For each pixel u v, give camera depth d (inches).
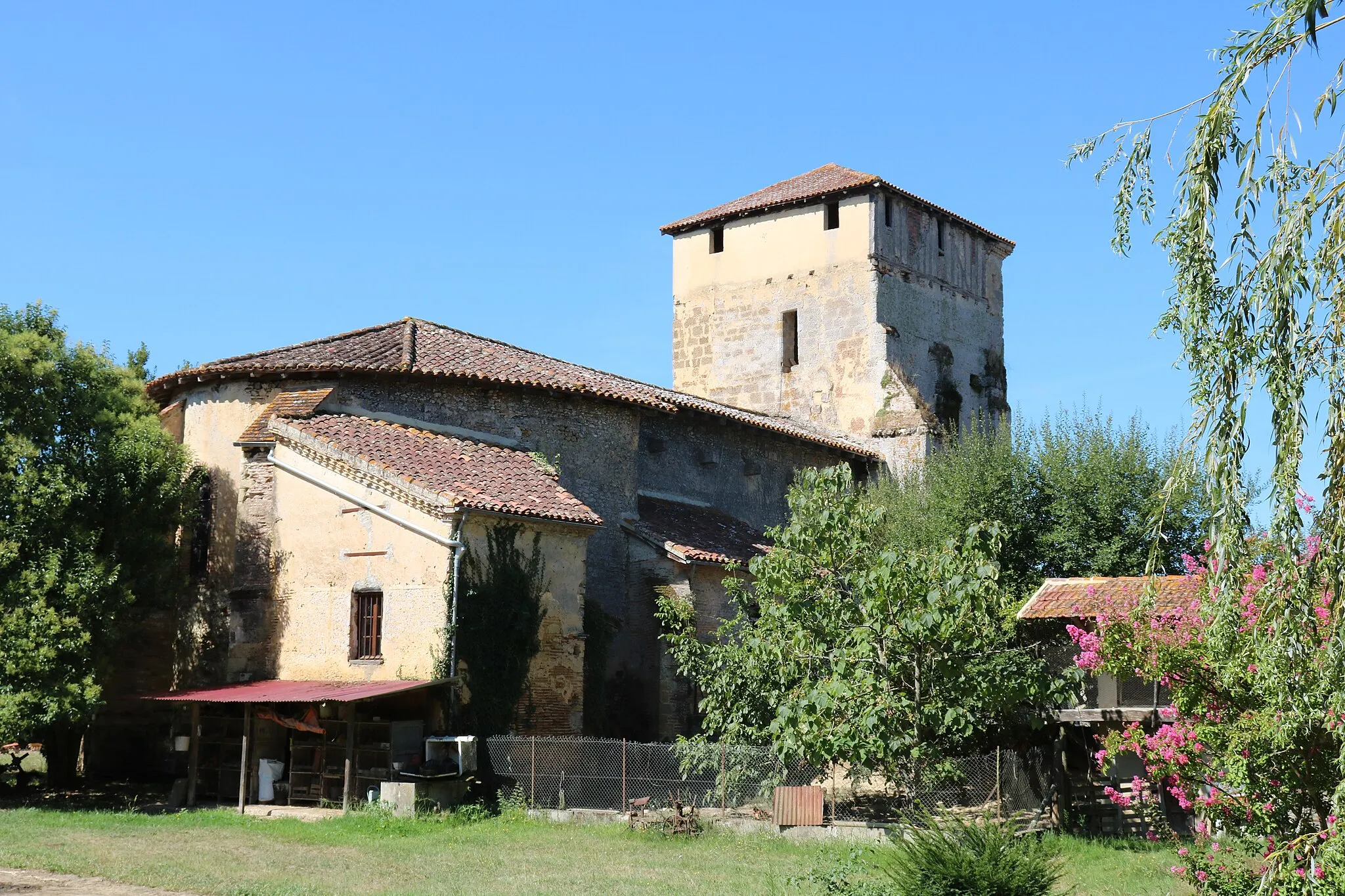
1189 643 536.7
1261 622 401.4
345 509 946.1
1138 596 575.2
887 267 1551.4
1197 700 539.5
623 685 1103.0
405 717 889.5
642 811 831.7
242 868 653.3
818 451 1456.7
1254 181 378.0
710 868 673.0
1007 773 834.2
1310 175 378.3
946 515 1237.1
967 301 1679.4
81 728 1026.7
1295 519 370.9
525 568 935.7
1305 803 500.7
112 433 965.2
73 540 908.0
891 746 744.3
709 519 1258.0
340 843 745.6
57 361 959.0
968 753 829.2
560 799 868.0
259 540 984.9
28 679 869.2
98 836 756.0
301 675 944.9
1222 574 394.0
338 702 875.4
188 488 1012.5
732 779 866.8
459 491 914.1
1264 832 507.8
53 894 567.2
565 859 701.3
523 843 751.7
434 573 893.8
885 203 1568.7
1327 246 361.1
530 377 1119.0
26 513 895.7
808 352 1574.8
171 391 1101.7
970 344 1674.5
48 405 935.7
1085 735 860.6
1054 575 1218.6
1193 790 541.0
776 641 811.4
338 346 1097.4
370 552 928.3
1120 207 418.0
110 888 590.2
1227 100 380.5
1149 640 551.2
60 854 678.5
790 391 1579.7
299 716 906.7
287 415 1005.2
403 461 951.6
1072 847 744.3
